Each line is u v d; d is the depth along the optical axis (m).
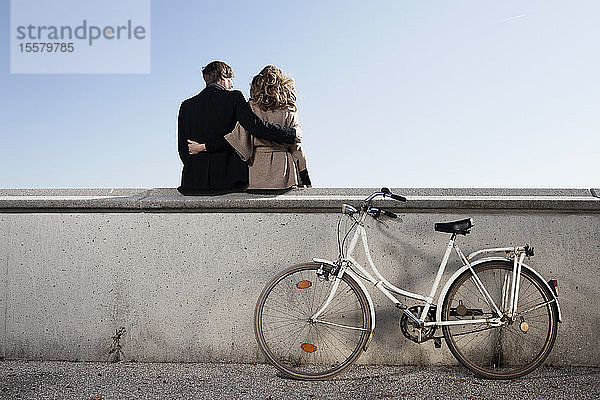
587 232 4.75
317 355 4.72
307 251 4.79
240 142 4.79
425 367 4.64
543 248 4.73
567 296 4.70
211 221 4.84
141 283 4.83
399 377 4.37
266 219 4.82
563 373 4.47
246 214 4.83
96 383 4.19
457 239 4.76
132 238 4.87
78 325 4.83
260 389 4.09
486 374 4.33
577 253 4.73
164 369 4.57
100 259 4.87
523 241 4.74
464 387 4.13
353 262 4.48
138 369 4.56
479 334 4.70
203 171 4.86
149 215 4.88
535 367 4.40
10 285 4.88
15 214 4.94
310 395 3.96
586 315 4.69
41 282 4.88
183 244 4.84
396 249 4.76
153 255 4.84
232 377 4.36
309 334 4.73
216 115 4.86
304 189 4.97
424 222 4.78
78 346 4.82
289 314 4.75
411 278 4.74
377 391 4.06
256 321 4.45
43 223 4.91
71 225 4.90
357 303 4.73
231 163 4.86
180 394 3.98
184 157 4.99
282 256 4.79
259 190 4.93
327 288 4.75
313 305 4.75
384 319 4.72
